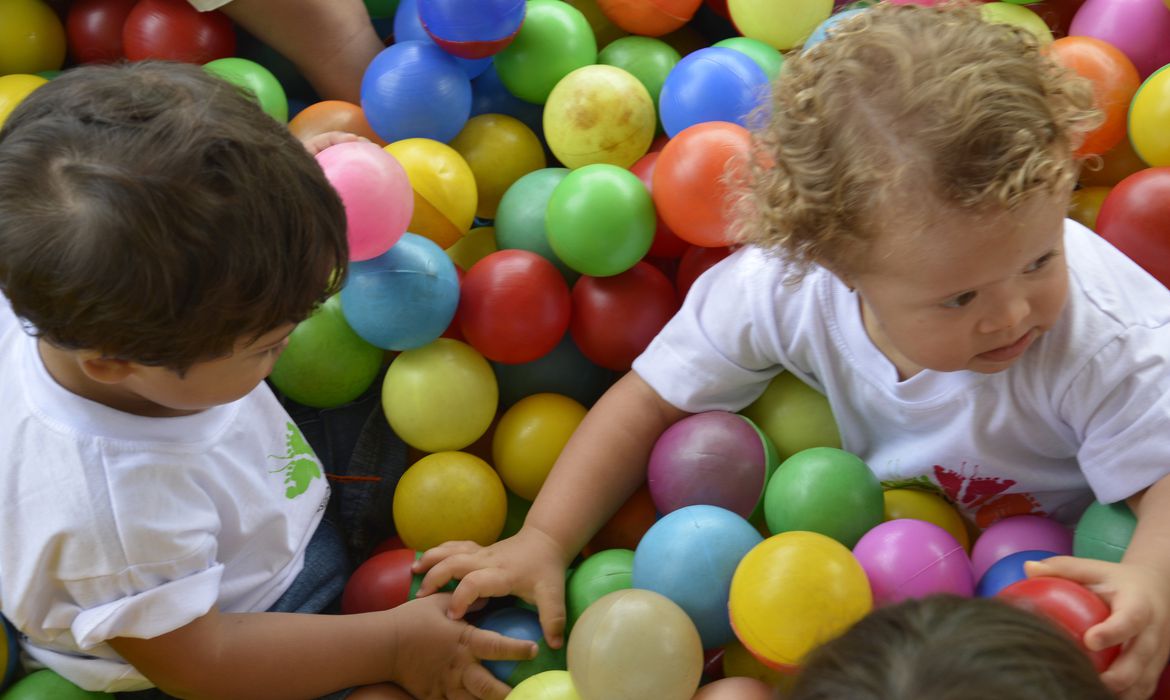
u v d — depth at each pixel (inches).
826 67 45.2
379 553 60.5
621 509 60.0
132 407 44.3
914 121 42.1
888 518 55.4
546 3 68.1
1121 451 47.6
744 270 55.8
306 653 49.2
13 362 45.8
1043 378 48.5
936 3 62.8
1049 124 42.3
